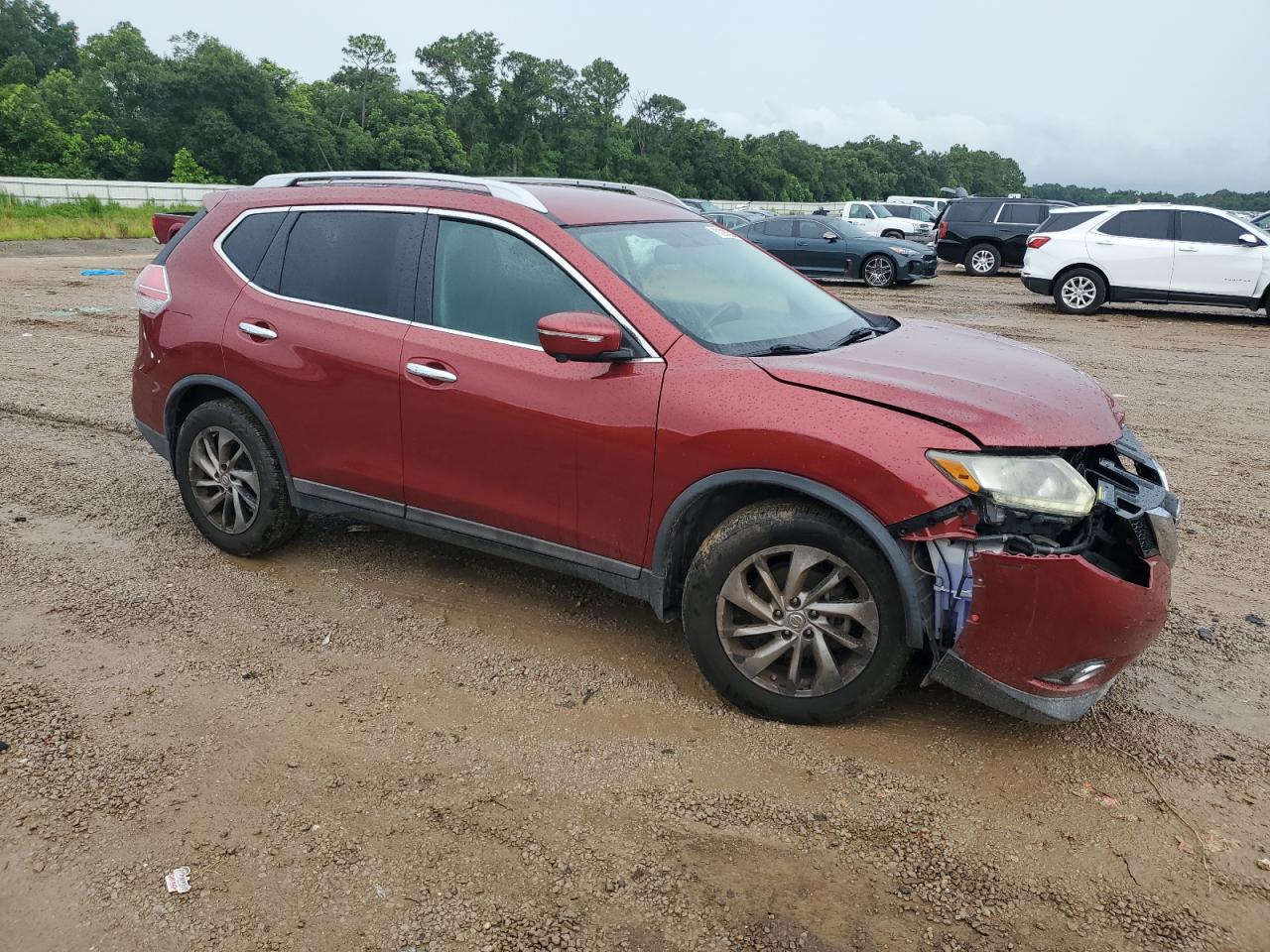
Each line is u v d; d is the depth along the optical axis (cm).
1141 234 1479
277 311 424
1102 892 257
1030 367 354
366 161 9825
